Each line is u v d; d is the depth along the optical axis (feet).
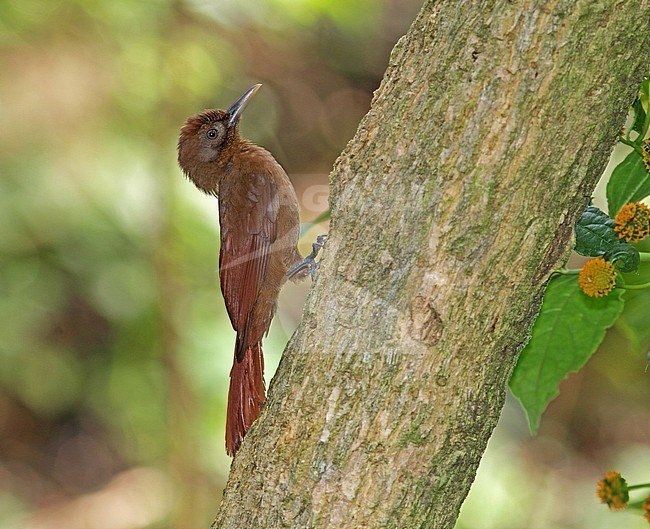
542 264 14.85
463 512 44.75
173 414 45.57
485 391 15.24
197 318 46.70
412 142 14.92
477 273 14.69
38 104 48.65
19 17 47.93
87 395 54.44
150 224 47.62
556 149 14.25
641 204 16.92
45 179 48.78
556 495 49.42
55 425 58.13
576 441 54.19
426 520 15.33
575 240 16.83
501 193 14.40
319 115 62.23
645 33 14.01
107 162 48.60
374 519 15.17
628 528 46.29
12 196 48.47
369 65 61.93
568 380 54.29
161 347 51.42
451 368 14.97
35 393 53.78
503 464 47.26
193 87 49.24
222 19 48.03
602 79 14.02
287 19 50.34
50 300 51.90
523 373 19.83
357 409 15.19
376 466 15.14
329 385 15.39
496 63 14.20
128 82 49.08
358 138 15.76
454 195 14.57
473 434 15.28
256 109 59.31
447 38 14.70
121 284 50.57
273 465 15.85
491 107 14.25
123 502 52.70
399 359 14.99
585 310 19.24
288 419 15.78
